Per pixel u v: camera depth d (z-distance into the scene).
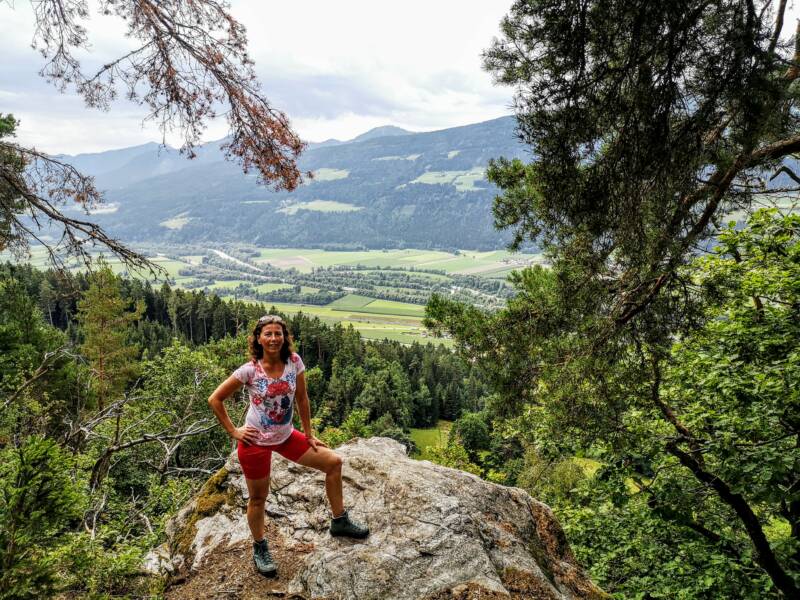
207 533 4.83
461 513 4.30
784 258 7.34
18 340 17.72
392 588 3.68
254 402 3.86
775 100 4.04
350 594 3.67
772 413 6.31
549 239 5.96
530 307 6.65
